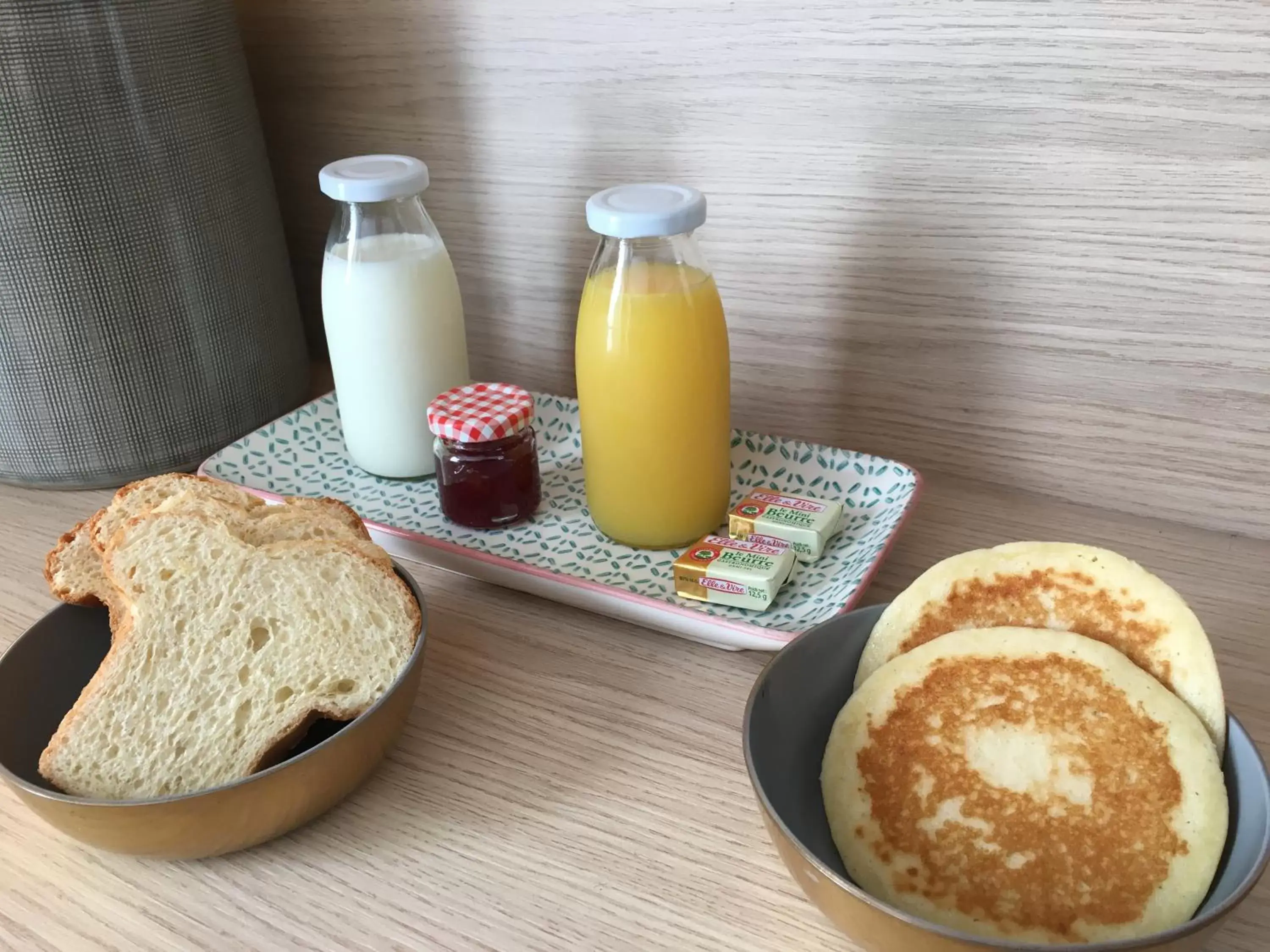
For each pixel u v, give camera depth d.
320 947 0.44
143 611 0.49
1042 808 0.42
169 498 0.57
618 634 0.65
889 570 0.67
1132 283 0.65
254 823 0.45
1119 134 0.61
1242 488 0.67
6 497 0.83
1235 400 0.65
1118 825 0.41
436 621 0.66
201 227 0.80
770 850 0.48
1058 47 0.61
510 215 0.87
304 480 0.83
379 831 0.50
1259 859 0.36
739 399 0.84
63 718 0.54
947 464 0.78
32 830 0.51
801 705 0.49
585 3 0.74
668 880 0.46
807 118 0.70
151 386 0.81
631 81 0.75
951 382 0.75
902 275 0.72
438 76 0.84
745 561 0.63
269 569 0.51
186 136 0.77
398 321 0.76
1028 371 0.71
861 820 0.44
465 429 0.69
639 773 0.53
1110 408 0.70
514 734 0.56
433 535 0.74
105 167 0.73
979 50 0.63
